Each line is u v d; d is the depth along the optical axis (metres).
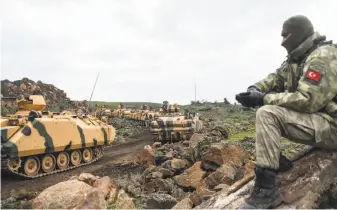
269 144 4.01
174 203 7.96
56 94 49.84
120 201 7.27
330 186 4.30
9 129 14.37
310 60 4.21
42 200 6.82
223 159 10.85
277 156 4.02
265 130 4.04
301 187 4.28
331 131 4.14
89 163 19.23
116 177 13.78
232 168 9.66
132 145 28.55
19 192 11.84
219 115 47.97
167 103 39.91
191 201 7.41
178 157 14.95
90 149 19.75
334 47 4.32
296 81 4.55
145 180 11.51
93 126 20.23
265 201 3.95
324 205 4.28
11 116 16.09
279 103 4.13
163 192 9.73
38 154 15.68
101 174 15.15
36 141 15.19
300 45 4.50
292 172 4.53
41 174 15.60
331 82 4.07
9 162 14.41
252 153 13.81
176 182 10.48
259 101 4.32
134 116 47.78
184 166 12.70
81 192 6.97
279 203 4.04
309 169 4.47
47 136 15.82
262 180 4.05
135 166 15.97
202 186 9.29
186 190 10.29
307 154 4.79
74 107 49.62
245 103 4.36
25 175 14.75
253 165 8.95
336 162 4.44
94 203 6.56
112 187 7.68
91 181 8.02
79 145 18.08
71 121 17.69
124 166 16.27
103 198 6.75
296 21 4.50
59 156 17.03
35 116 15.81
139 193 9.88
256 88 4.83
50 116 17.16
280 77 5.02
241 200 4.68
